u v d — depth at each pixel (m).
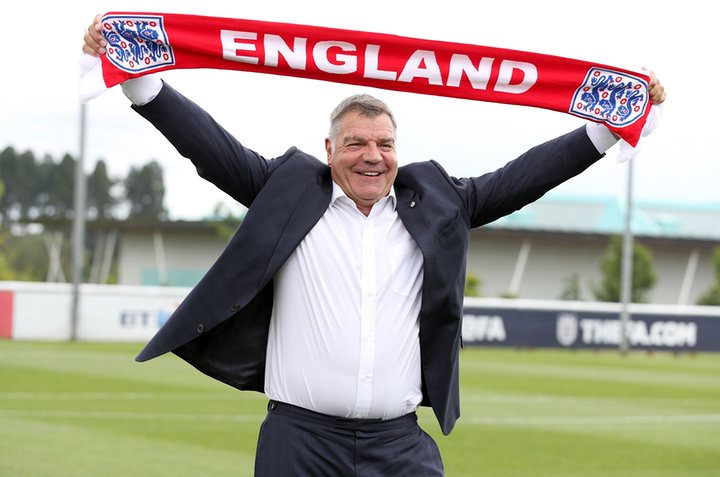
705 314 44.12
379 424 5.74
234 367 5.95
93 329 39.91
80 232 39.78
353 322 5.65
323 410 5.69
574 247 68.19
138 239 74.88
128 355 30.95
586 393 23.78
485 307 41.56
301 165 5.83
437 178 5.92
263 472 5.77
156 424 16.28
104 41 5.66
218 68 5.96
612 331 43.25
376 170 5.69
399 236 5.79
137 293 40.56
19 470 12.07
